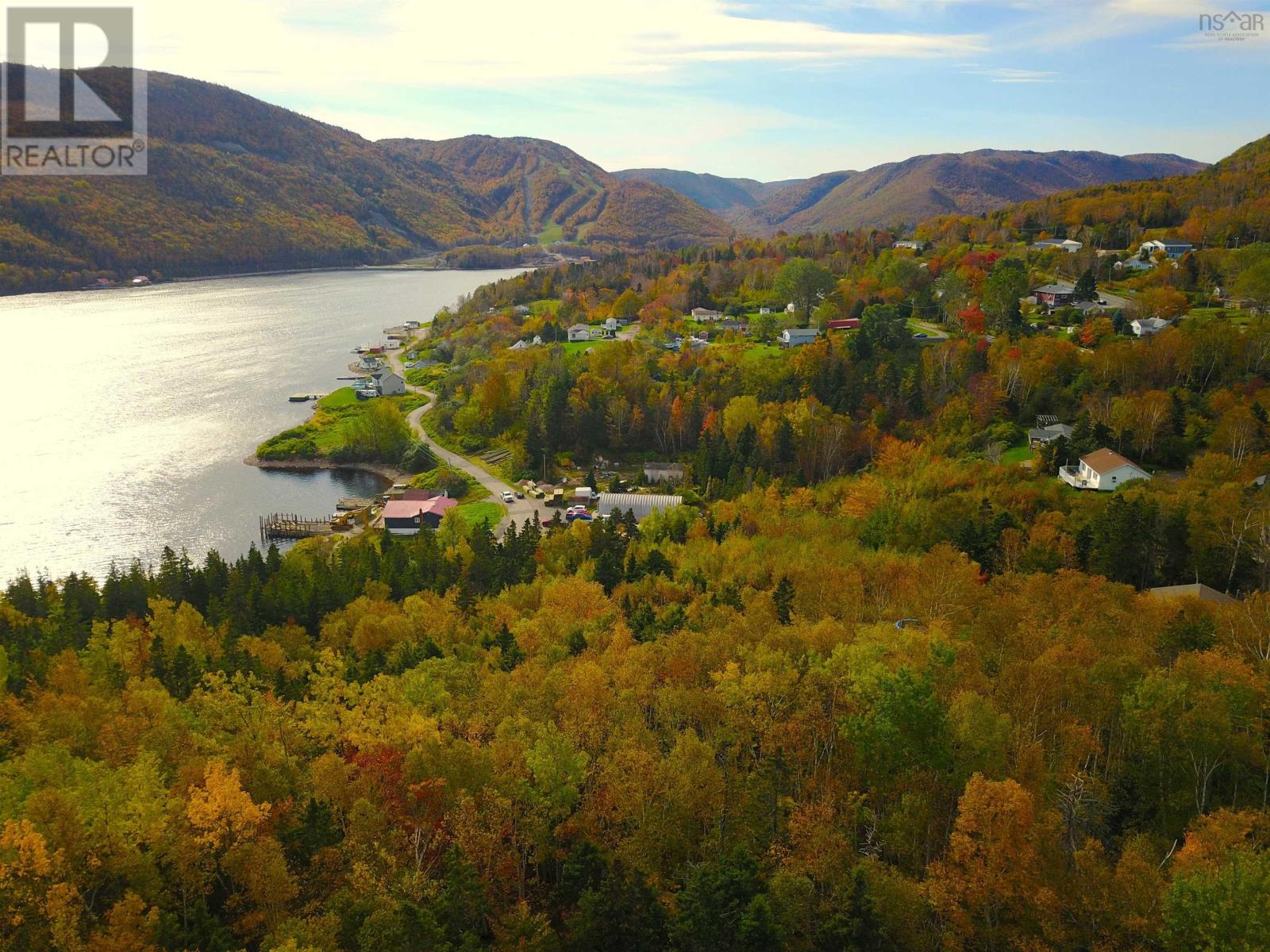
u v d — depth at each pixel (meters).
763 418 182.62
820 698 68.19
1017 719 64.19
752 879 51.62
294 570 124.38
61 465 198.75
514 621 101.94
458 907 50.91
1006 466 147.00
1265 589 102.81
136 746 67.62
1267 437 138.75
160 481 192.25
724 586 105.44
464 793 57.12
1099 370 169.75
